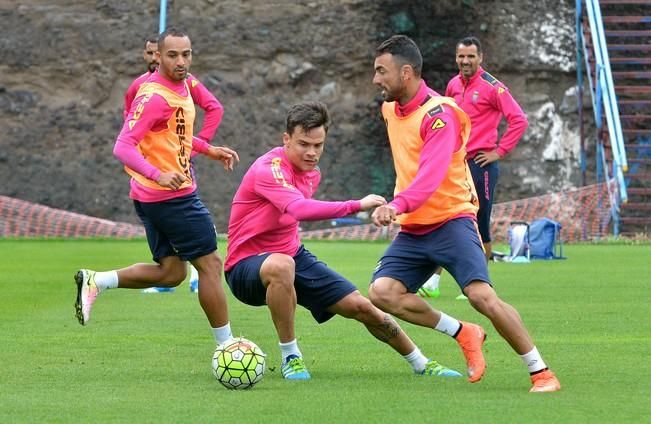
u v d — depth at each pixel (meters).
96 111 89.00
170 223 27.14
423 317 24.20
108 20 89.31
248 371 23.16
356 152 88.75
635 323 34.69
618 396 22.23
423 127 23.56
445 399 22.00
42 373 25.56
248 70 89.06
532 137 88.50
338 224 85.62
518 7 89.00
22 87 89.00
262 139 88.62
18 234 85.00
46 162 88.50
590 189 81.88
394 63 23.61
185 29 89.12
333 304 25.31
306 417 20.16
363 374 25.53
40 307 39.44
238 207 25.27
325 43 89.12
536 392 22.75
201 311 38.06
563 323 34.66
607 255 65.00
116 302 40.91
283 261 24.72
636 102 84.69
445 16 88.75
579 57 86.31
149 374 25.45
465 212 24.08
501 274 52.62
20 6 89.31
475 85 43.50
